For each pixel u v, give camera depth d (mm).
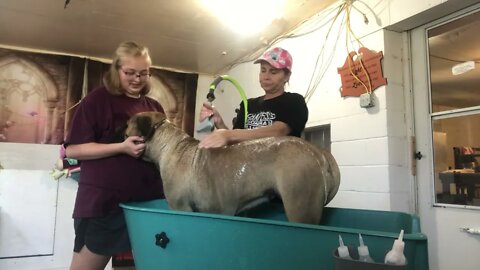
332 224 1144
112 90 1309
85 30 3230
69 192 2459
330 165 1077
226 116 4047
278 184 1010
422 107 2150
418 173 2148
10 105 3572
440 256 1989
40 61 3705
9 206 2328
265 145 1060
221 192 1066
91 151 1202
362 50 2336
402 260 610
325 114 2627
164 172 1188
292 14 2818
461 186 1916
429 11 2006
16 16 2959
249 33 3180
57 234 2416
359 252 647
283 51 1467
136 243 1010
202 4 2691
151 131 1253
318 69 2725
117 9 2797
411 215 970
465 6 1939
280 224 755
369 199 2230
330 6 2654
